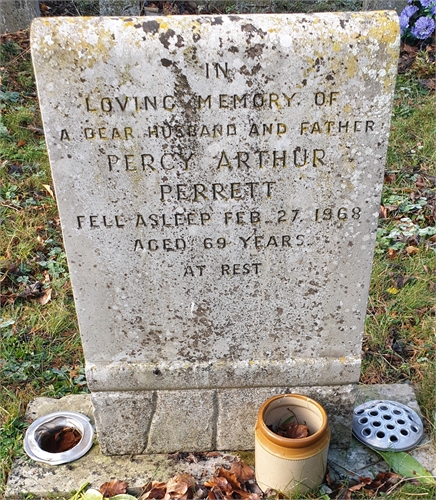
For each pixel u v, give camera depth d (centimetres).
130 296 88
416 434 102
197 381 95
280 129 75
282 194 80
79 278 86
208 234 83
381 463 98
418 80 243
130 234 83
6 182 182
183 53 70
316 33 70
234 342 93
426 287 141
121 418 98
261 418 90
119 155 76
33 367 121
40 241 159
